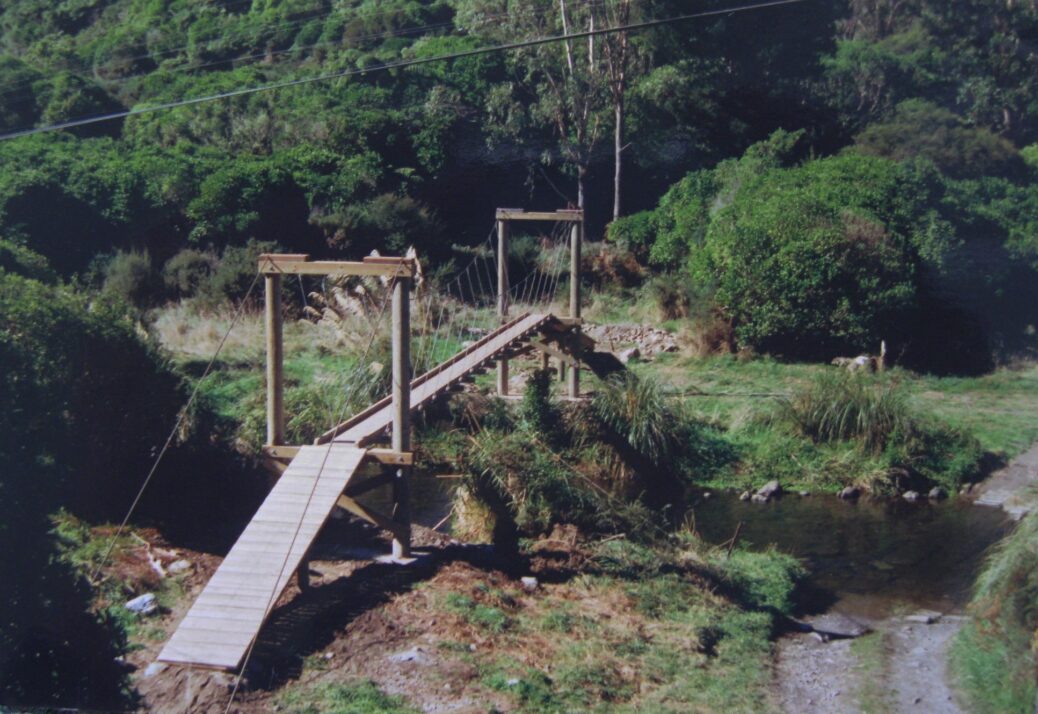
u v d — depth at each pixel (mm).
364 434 10648
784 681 8211
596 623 8648
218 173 25625
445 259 26125
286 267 9727
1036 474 14609
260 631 7516
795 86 31406
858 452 15008
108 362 9914
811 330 19531
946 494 14305
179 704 6863
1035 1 34969
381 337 17531
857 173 21672
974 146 28547
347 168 27344
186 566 9055
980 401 17625
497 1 31109
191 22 39281
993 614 8820
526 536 10766
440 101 31438
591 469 14617
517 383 17422
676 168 31250
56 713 6383
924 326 20391
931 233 22000
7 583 6441
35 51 37875
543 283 25984
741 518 13336
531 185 31078
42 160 25734
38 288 9836
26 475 6879
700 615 9133
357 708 6863
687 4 29094
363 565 9516
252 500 10938
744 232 19938
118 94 34656
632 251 26625
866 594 10633
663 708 7363
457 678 7363
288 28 38031
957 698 7957
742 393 17266
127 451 10164
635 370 18828
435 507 12883
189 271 23109
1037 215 23328
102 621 7133
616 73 29031
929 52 34469
